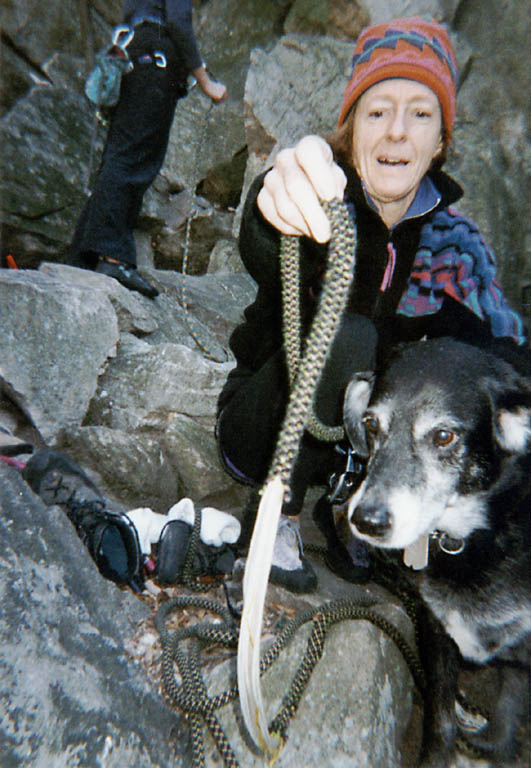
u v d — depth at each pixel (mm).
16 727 1258
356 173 1796
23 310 2619
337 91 4477
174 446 2695
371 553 1994
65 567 1698
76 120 5086
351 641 1679
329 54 4500
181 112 5730
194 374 2855
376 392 1689
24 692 1318
